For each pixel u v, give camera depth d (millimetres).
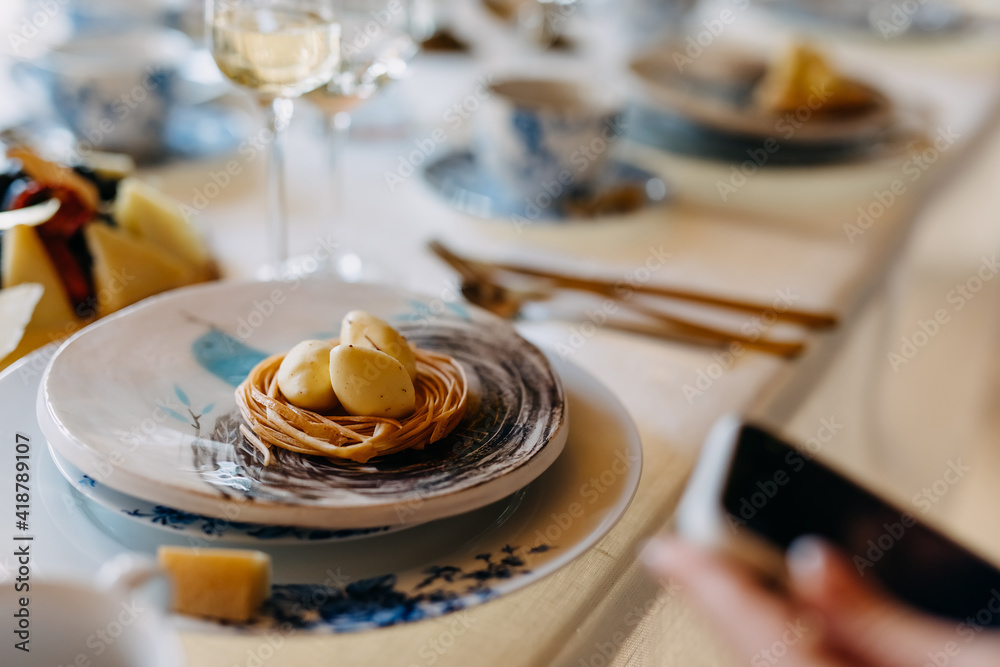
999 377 1735
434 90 1253
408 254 899
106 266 758
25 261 738
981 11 1909
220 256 860
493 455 617
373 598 573
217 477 590
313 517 575
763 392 783
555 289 857
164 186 943
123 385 630
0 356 689
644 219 958
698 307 864
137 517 589
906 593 964
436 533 608
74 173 819
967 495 1591
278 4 764
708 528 979
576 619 606
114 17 1179
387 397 628
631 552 652
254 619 558
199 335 672
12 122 974
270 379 651
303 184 1005
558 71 1344
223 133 1021
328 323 705
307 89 786
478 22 1564
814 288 906
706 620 925
